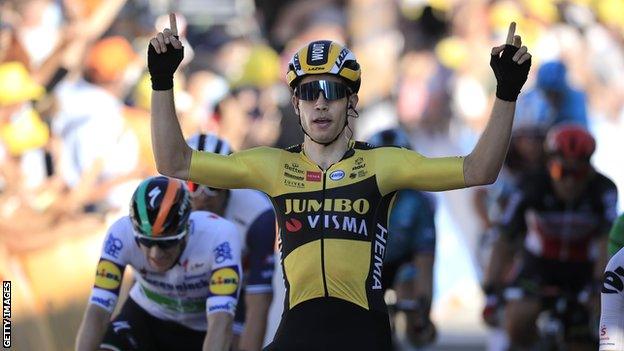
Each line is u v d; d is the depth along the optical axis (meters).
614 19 39.19
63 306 24.30
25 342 23.64
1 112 26.34
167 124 12.67
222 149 17.64
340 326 12.54
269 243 17.95
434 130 35.50
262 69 32.62
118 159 27.47
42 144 26.52
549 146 23.02
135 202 15.05
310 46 12.98
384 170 12.88
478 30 37.09
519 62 12.21
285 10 35.88
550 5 38.47
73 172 26.77
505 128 12.31
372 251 12.81
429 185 12.73
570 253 23.77
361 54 36.69
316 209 12.83
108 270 15.80
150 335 17.11
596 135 37.09
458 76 36.16
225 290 15.73
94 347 15.48
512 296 24.23
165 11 32.06
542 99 31.16
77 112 27.30
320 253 12.69
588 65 38.31
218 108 31.19
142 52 29.09
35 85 27.02
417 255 22.89
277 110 32.66
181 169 12.88
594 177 23.27
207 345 15.36
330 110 12.77
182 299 16.56
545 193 23.48
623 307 13.41
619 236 15.88
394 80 36.59
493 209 29.02
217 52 33.06
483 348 28.88
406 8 37.41
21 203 25.45
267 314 17.81
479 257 31.25
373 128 36.03
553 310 23.98
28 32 27.36
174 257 15.52
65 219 25.44
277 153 13.20
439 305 31.75
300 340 12.55
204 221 16.23
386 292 23.67
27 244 24.47
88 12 28.45
